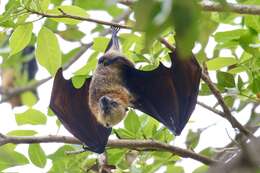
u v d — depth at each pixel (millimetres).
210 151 12789
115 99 11891
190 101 11656
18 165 11367
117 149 11523
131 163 11891
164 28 3279
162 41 10805
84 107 12484
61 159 11727
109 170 10969
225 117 10875
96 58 11875
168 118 12102
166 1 3252
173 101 12102
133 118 11375
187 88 11734
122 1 9688
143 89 12445
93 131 12125
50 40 10375
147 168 11398
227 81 11086
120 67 12172
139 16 3281
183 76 11742
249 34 10859
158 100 12344
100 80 12250
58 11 9961
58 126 12719
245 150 6984
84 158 11984
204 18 3613
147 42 3287
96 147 11461
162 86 12258
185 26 3256
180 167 12992
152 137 11633
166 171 13078
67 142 9992
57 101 12555
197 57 11117
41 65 10523
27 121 11547
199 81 11344
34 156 11391
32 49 18875
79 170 11789
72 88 12719
